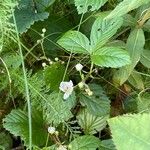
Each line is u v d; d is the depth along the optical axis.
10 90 0.32
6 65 0.32
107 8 0.37
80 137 0.29
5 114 0.35
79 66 0.31
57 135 0.30
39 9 0.34
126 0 0.25
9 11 0.30
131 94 0.35
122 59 0.28
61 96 0.31
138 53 0.30
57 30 0.36
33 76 0.32
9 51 0.34
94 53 0.29
